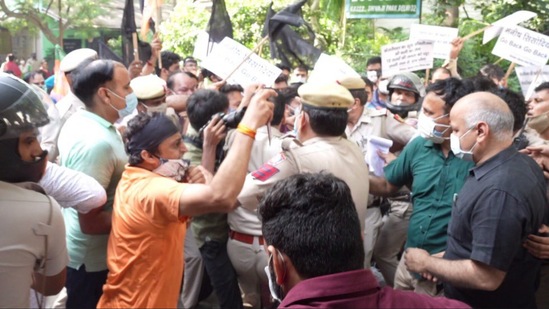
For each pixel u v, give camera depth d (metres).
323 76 3.30
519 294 2.75
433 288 3.18
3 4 13.83
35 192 2.34
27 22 15.81
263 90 2.54
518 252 2.68
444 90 3.28
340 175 2.96
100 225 2.89
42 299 2.46
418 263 2.86
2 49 16.61
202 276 4.58
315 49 5.08
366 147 4.34
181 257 2.66
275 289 1.99
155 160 2.64
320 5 9.89
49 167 2.60
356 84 4.27
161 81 4.32
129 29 5.92
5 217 2.22
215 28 5.68
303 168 2.93
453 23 10.14
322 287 1.70
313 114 3.01
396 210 4.31
